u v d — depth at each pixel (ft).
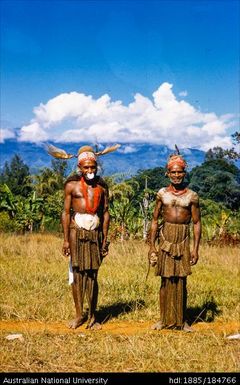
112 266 39.99
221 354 19.42
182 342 21.08
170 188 23.66
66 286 31.50
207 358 18.94
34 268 37.83
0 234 63.77
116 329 23.59
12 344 20.22
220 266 43.55
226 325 24.94
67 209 23.49
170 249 23.24
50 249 48.32
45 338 21.35
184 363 18.31
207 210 105.81
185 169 23.50
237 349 20.27
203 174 167.22
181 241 23.31
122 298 29.09
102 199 23.63
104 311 26.50
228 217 76.74
